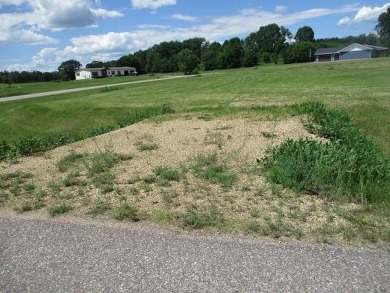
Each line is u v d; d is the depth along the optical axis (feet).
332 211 14.40
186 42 433.07
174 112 44.70
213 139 25.08
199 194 16.25
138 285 9.98
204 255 11.23
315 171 17.22
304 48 316.19
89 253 11.62
